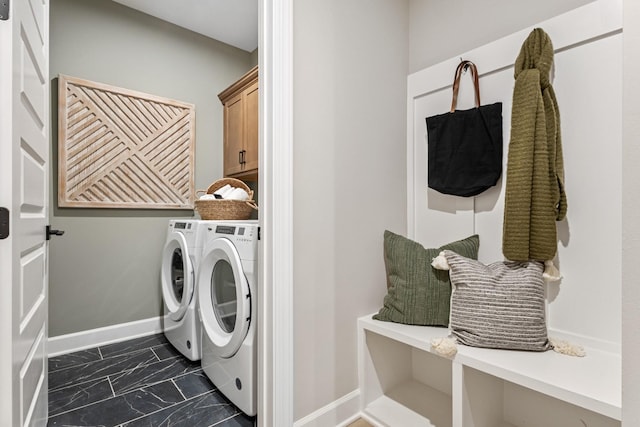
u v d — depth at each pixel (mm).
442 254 1426
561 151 1273
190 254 2193
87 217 2461
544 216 1246
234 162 2924
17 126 871
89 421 1592
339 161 1500
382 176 1697
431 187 1642
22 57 940
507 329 1203
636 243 615
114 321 2580
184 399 1778
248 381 1550
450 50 1669
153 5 2598
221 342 1755
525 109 1283
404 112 1817
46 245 1377
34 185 1117
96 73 2473
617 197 1181
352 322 1557
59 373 2061
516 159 1301
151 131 2713
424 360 1747
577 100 1271
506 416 1422
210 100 3068
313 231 1406
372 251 1646
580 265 1263
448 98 1666
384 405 1566
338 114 1495
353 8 1558
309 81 1382
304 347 1380
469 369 1235
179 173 2859
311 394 1403
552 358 1144
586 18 1235
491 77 1506
